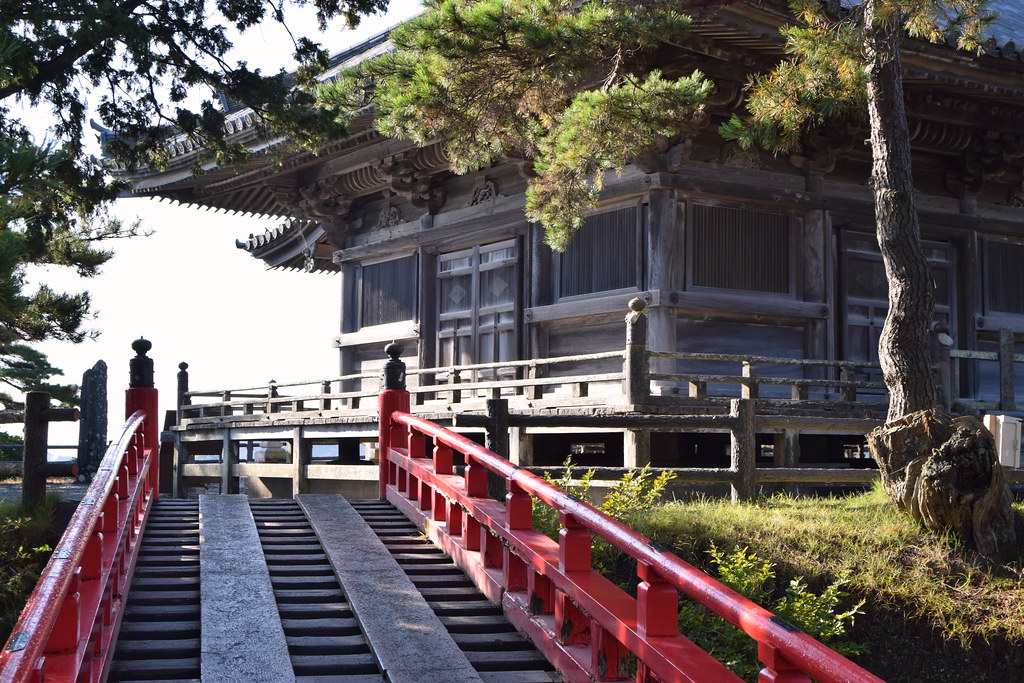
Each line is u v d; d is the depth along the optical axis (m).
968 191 17.55
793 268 15.84
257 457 18.31
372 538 8.93
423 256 19.27
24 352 24.81
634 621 5.15
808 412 12.76
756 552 8.87
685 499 11.98
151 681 5.76
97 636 5.44
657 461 15.11
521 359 17.11
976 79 14.50
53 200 15.25
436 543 8.98
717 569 8.69
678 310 14.83
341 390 21.53
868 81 10.22
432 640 6.38
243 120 17.77
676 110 10.87
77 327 14.77
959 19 10.06
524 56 10.54
